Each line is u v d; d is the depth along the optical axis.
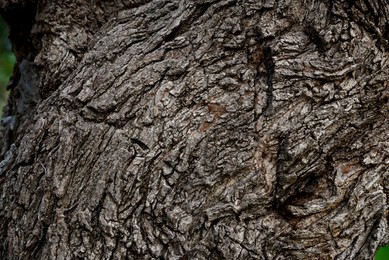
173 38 1.73
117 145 1.65
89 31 1.94
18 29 2.19
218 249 1.59
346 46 1.65
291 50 1.65
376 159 1.66
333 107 1.63
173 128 1.64
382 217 1.66
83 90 1.72
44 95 1.93
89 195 1.65
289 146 1.61
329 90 1.63
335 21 1.66
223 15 1.69
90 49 1.80
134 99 1.67
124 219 1.62
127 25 1.78
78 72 1.77
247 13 1.68
